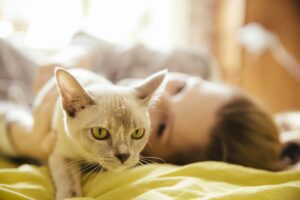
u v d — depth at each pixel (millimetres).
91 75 514
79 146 402
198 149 495
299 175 397
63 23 1089
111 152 383
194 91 521
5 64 706
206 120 494
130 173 395
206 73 794
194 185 363
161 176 390
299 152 622
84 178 426
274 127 517
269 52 1198
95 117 386
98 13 1143
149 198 329
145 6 1191
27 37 961
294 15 1200
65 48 766
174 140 506
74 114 402
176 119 508
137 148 409
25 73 712
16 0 1031
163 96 522
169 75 575
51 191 394
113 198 354
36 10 1062
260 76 1208
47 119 489
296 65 1221
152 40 1213
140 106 415
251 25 1147
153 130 504
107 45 782
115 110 388
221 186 374
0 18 1019
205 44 1246
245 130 490
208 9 1224
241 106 501
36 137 489
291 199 342
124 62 761
